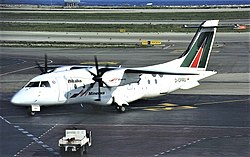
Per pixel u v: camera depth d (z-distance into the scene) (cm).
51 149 4972
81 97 6831
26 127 6016
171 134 5578
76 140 4597
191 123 6153
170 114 6731
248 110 6969
